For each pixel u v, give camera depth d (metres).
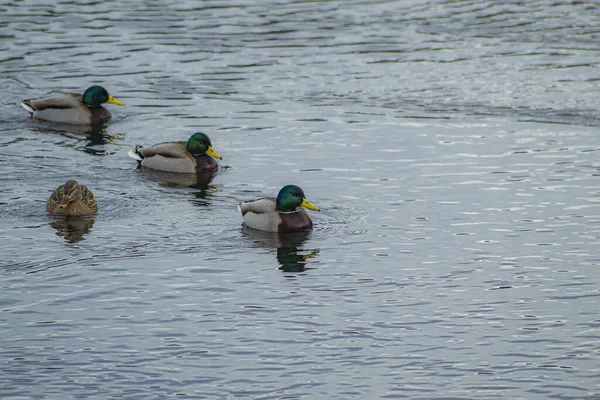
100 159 24.39
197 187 22.38
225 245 18.86
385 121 27.17
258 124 27.00
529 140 25.47
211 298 16.38
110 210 20.67
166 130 26.72
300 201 19.70
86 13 37.78
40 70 31.55
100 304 16.06
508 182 22.31
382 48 34.09
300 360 14.30
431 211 20.59
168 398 13.23
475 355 14.47
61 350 14.47
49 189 21.88
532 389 13.52
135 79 30.92
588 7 39.06
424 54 33.41
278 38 35.09
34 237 18.97
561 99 28.83
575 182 22.25
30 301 16.12
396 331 15.21
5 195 21.36
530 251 18.38
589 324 15.41
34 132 26.62
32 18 36.91
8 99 29.03
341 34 35.66
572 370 14.01
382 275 17.38
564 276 17.23
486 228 19.58
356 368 14.10
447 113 27.88
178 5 39.16
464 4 39.66
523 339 14.94
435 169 23.30
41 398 13.16
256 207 19.84
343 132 26.27
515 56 33.06
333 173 23.12
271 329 15.25
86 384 13.54
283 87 30.25
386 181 22.50
